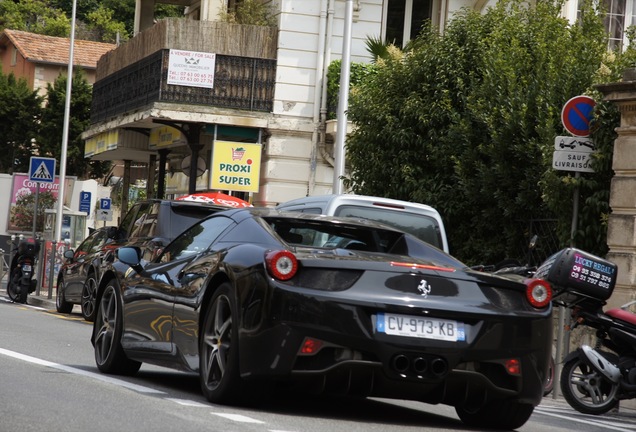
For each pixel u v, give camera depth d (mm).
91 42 121625
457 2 48875
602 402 17906
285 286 12336
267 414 12703
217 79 48844
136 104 51906
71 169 97938
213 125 49469
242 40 49031
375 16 49062
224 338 13141
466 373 12484
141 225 28766
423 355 12312
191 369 13906
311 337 12203
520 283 13016
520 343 12727
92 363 18406
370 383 12398
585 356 17781
